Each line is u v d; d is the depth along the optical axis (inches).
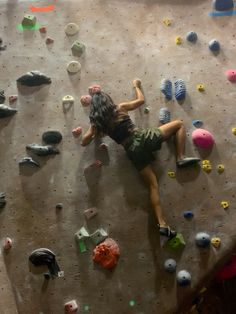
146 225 86.0
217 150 90.4
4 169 91.0
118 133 86.2
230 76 95.5
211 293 102.3
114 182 89.0
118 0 104.3
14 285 84.2
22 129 93.6
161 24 101.8
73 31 101.1
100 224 86.7
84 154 91.0
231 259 88.4
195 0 103.7
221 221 85.9
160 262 84.0
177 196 87.4
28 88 96.7
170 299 82.8
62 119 93.9
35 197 88.8
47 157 91.1
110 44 100.1
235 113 93.0
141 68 97.6
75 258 85.0
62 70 97.9
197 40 99.8
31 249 85.9
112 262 83.7
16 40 101.3
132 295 83.0
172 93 94.9
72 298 83.4
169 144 90.7
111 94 95.4
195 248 84.7
